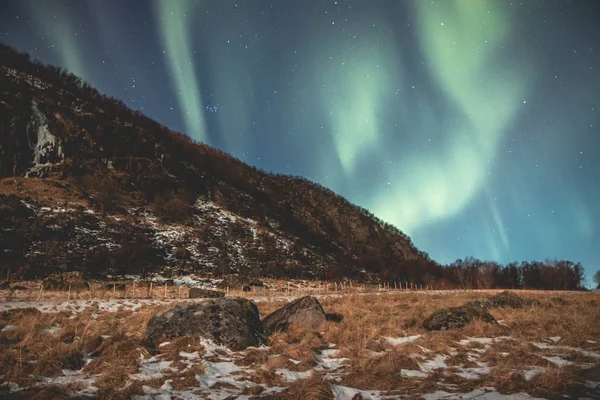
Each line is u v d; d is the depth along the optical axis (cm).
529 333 1232
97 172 5366
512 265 7025
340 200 10069
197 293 2792
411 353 972
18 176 4819
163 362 894
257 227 6306
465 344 1111
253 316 1202
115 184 5350
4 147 4834
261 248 5650
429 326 1345
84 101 6625
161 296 2758
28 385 730
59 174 5062
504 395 665
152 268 4116
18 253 3531
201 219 5762
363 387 739
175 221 5394
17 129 5025
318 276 5450
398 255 8581
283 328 1296
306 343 1066
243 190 7669
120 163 5775
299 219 7962
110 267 3834
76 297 2395
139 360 890
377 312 1800
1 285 2686
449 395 672
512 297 1955
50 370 801
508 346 1044
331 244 7444
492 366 879
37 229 3941
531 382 707
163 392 707
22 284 2872
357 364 884
